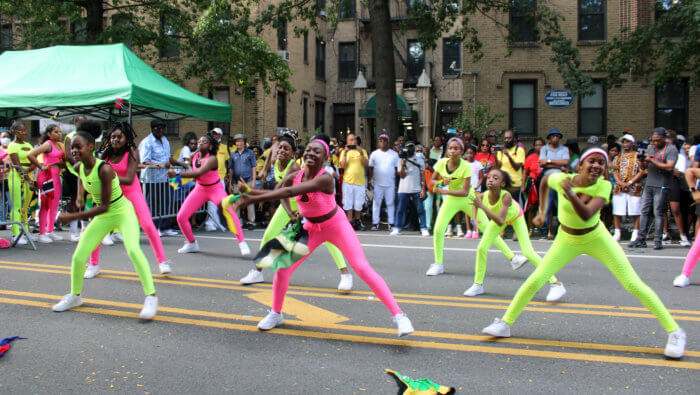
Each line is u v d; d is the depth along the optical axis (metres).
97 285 6.55
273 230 6.63
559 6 17.98
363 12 28.72
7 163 9.51
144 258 5.20
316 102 28.95
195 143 12.38
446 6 16.31
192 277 7.10
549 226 10.90
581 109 18.03
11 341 4.55
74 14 18.28
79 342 4.56
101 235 5.38
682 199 10.09
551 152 11.27
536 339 4.69
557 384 3.74
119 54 12.12
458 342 4.61
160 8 18.77
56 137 9.88
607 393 3.59
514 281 6.96
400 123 26.09
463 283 6.85
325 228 4.51
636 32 16.08
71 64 11.99
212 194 8.54
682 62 15.55
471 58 18.52
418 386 3.55
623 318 5.30
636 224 10.41
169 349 4.41
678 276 6.93
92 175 5.02
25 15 18.44
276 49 24.62
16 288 6.40
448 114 27.55
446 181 7.02
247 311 5.52
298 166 6.66
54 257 8.42
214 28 16.70
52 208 10.02
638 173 10.40
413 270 7.66
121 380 3.80
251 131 23.53
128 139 6.33
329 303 5.84
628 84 17.64
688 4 14.56
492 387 3.69
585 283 6.87
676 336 4.20
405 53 27.69
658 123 17.58
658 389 3.65
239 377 3.86
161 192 11.15
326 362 4.14
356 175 12.13
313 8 16.81
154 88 11.66
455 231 11.79
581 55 17.86
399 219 11.51
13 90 11.27
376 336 4.77
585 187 4.25
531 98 18.36
